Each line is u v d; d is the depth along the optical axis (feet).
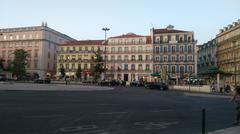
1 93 100.78
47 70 392.68
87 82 292.20
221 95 146.61
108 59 371.56
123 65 365.40
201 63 388.78
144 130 38.37
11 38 401.49
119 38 370.53
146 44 359.46
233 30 282.77
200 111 65.05
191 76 305.94
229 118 54.49
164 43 351.05
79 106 65.36
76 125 39.96
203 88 193.26
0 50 405.80
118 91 146.82
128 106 69.97
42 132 34.30
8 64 386.32
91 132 35.55
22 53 340.39
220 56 315.17
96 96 101.86
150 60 356.59
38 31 387.34
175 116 54.34
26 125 38.47
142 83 259.39
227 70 292.20
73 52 385.70
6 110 53.72
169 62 347.36
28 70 387.34
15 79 311.88
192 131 38.68
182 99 106.01
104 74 355.77
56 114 50.37
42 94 102.37
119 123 43.16
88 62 377.30
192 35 343.26
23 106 61.36
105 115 51.52
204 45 378.12
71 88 158.51
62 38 432.66
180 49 345.92
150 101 88.69
